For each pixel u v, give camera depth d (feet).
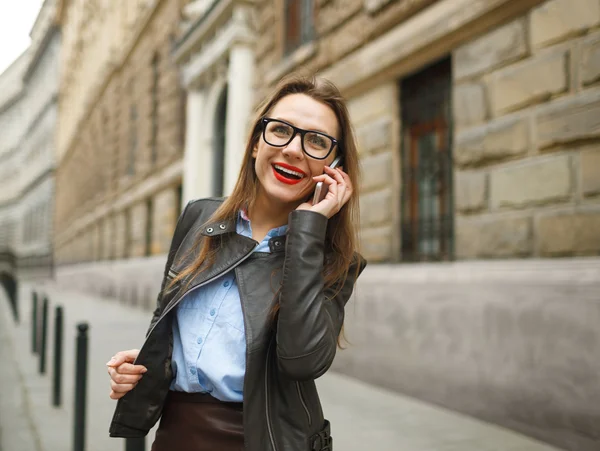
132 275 52.70
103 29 86.74
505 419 13.66
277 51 28.91
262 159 5.01
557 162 13.35
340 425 14.19
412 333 17.10
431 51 17.69
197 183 39.27
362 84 21.13
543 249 13.62
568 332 12.19
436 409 15.65
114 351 25.81
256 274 4.79
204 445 4.58
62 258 117.50
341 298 4.84
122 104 66.95
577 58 13.03
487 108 15.52
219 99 38.29
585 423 11.68
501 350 13.89
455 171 16.55
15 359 23.35
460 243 16.17
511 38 14.80
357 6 21.13
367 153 21.01
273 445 4.38
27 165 192.65
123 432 4.92
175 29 47.57
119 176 66.64
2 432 13.80
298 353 4.15
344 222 4.98
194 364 4.69
